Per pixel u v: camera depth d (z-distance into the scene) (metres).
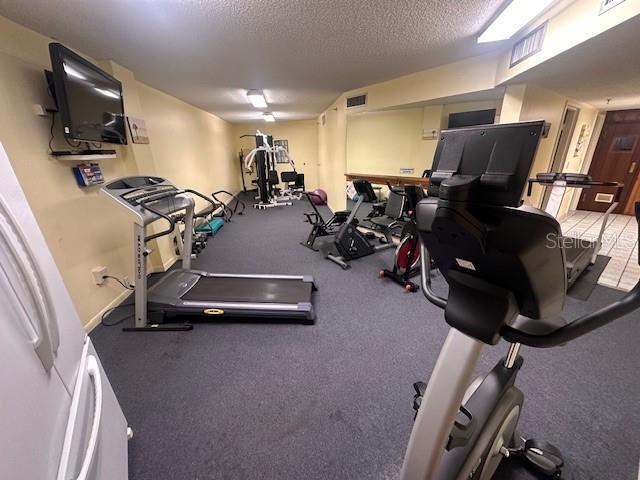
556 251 0.53
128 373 1.72
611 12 1.41
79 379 0.86
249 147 9.12
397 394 1.54
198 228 4.62
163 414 1.45
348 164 5.20
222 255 3.78
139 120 2.98
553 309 0.63
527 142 0.49
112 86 2.30
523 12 1.80
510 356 1.06
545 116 3.17
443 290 2.67
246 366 1.77
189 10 1.72
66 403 0.76
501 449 1.04
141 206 2.01
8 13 1.63
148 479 1.16
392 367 1.74
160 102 3.89
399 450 1.26
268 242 4.30
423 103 3.61
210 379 1.67
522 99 2.72
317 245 4.12
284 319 2.24
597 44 1.66
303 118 8.03
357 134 5.03
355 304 2.46
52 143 1.95
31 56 1.83
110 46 2.21
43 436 0.63
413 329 2.11
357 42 2.32
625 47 1.71
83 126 1.91
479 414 0.96
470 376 0.72
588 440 1.26
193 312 2.16
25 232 0.76
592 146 5.29
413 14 1.88
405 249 2.80
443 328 2.11
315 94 4.54
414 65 3.05
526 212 0.49
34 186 1.81
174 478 1.17
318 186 9.02
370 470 1.18
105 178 2.47
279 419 1.41
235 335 2.06
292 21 1.91
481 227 0.53
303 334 2.06
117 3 1.61
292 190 8.27
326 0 1.67
